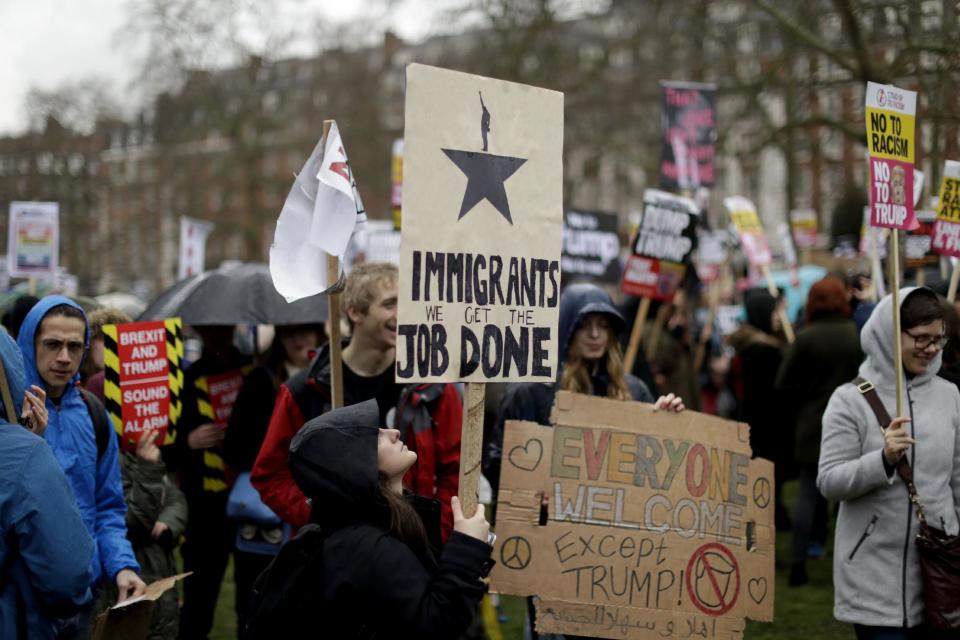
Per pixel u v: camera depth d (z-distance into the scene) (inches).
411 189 125.0
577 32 1203.2
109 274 1849.2
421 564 111.1
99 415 154.6
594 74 1136.2
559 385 171.5
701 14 681.0
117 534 153.3
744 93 686.5
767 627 243.4
